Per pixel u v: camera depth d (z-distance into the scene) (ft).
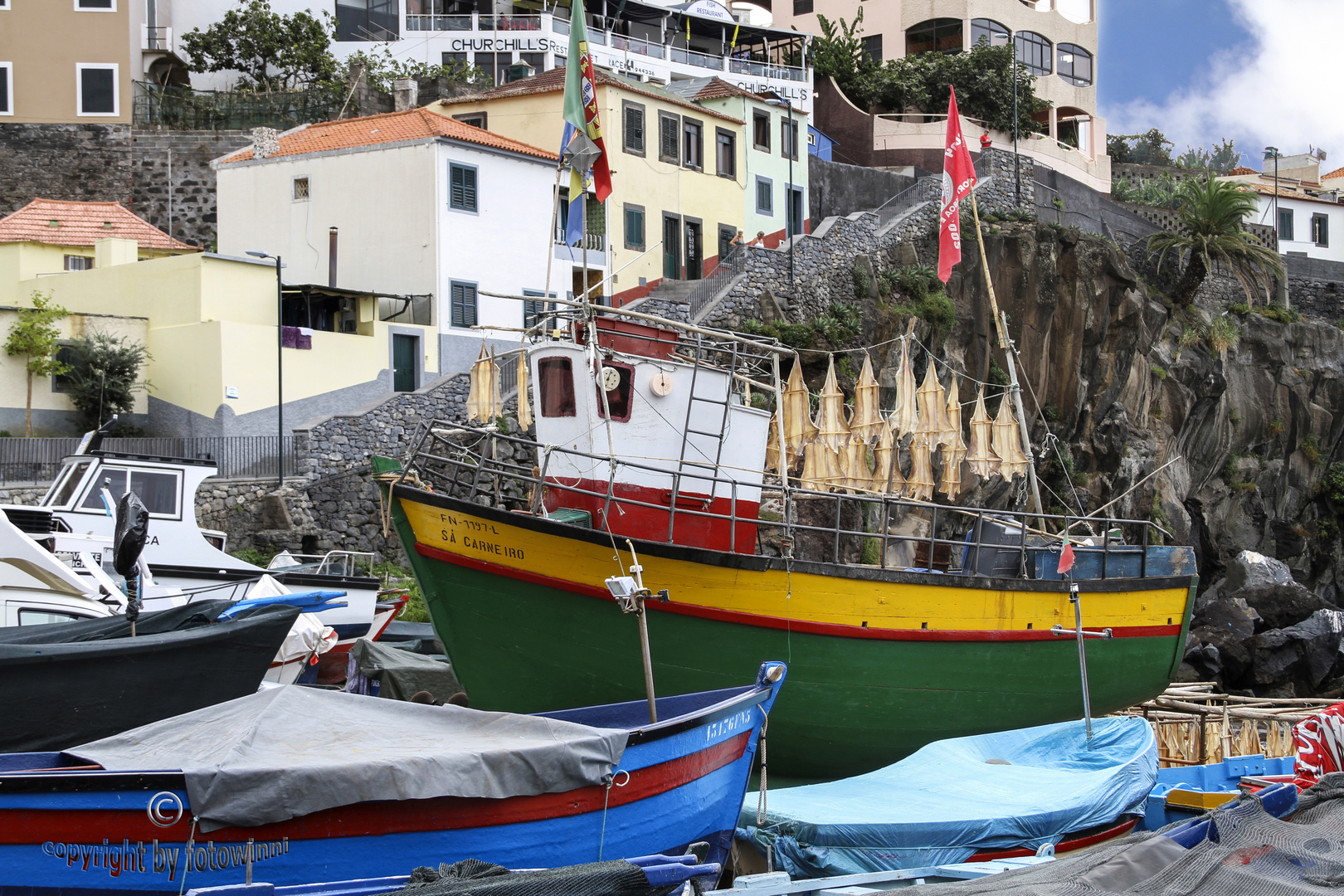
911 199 169.17
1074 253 165.99
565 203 136.05
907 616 66.33
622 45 187.83
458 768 36.42
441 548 61.11
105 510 74.79
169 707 45.62
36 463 94.27
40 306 111.24
